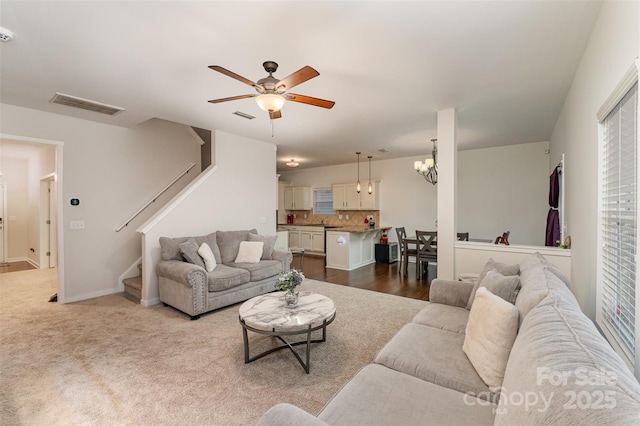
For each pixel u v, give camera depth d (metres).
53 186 6.38
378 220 7.98
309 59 2.55
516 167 6.04
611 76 1.75
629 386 0.73
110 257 4.64
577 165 2.83
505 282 2.00
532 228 5.89
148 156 5.11
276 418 1.04
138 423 1.83
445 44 2.32
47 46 2.35
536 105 3.73
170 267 3.72
